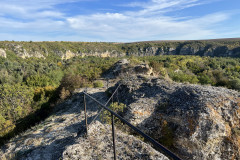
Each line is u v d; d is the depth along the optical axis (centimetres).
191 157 611
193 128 638
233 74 3762
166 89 988
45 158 518
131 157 390
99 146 433
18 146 691
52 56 10944
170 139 684
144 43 16025
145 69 1972
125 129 715
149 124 770
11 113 1958
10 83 4134
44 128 896
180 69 4403
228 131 639
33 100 2295
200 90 844
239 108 695
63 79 2083
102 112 880
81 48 13188
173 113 735
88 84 2092
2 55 7081
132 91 1132
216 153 612
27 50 9394
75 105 1326
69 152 403
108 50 13825
